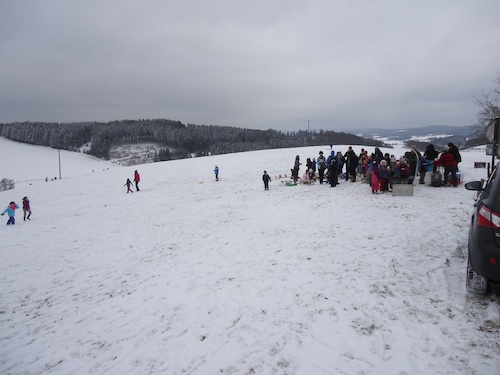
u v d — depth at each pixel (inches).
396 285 208.5
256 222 452.4
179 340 179.2
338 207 465.1
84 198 1026.1
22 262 397.1
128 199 919.7
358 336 161.8
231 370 147.2
